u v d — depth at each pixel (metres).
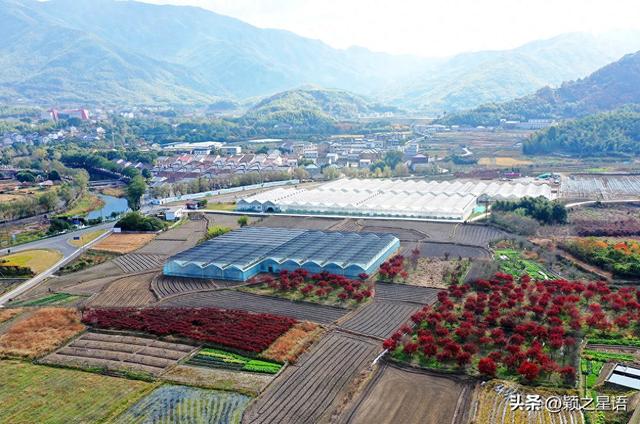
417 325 72.88
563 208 125.75
